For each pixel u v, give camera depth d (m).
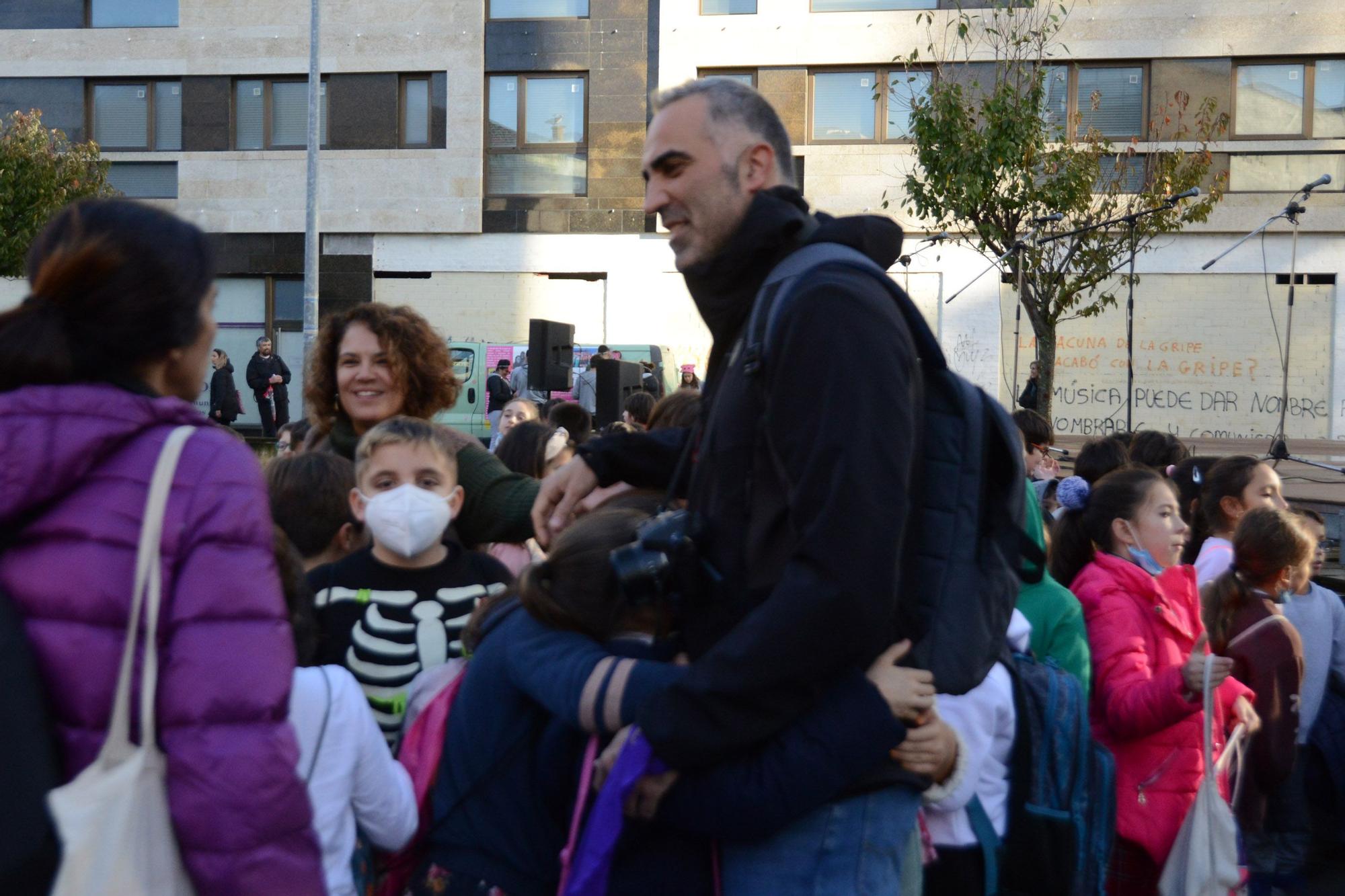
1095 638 3.55
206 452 1.70
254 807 1.57
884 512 1.80
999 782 2.57
